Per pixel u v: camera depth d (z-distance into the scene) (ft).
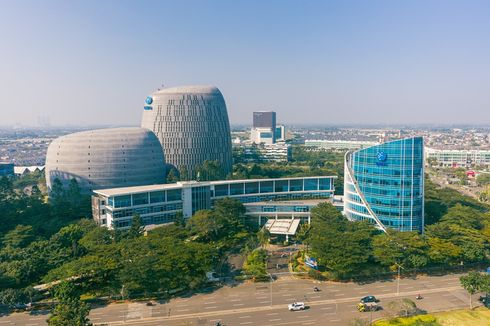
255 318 433.48
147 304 464.24
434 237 614.75
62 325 354.13
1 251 568.82
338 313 444.14
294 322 425.28
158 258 507.30
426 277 546.67
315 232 631.97
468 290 456.86
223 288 512.63
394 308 443.32
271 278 544.21
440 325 408.67
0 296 444.96
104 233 645.10
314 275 544.62
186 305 463.83
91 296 478.18
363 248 555.28
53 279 479.41
